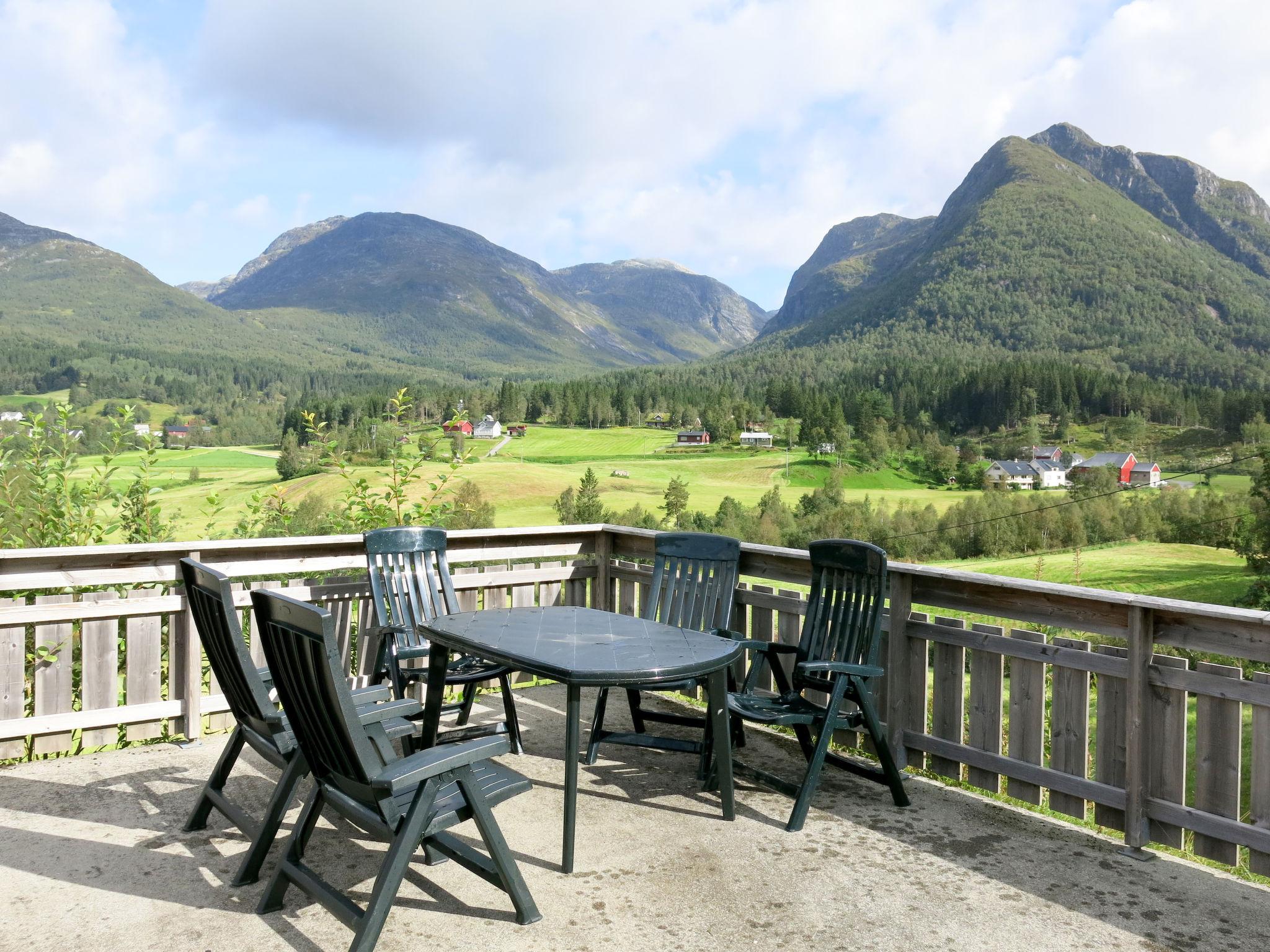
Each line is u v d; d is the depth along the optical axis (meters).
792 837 3.00
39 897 2.49
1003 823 3.17
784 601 4.20
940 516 84.12
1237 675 2.70
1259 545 51.72
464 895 2.53
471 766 2.27
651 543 5.00
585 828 3.05
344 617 4.43
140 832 2.96
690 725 3.81
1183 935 2.37
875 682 3.94
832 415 124.12
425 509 6.11
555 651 2.90
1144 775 2.91
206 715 4.16
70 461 5.28
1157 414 127.31
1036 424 129.12
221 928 2.33
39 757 3.76
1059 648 3.20
